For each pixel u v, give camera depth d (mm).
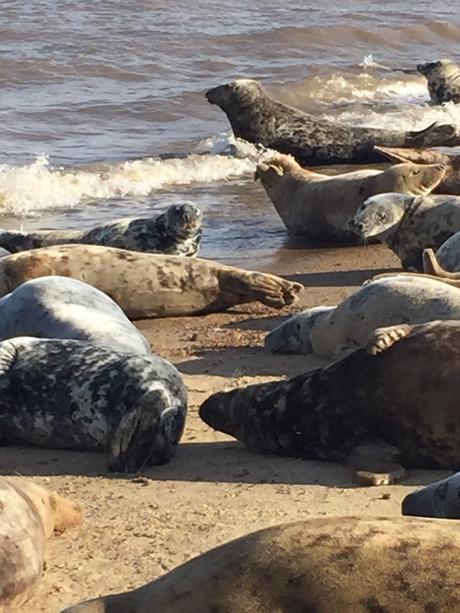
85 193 21672
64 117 28125
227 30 38312
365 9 44875
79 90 31047
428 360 9195
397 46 41000
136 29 36938
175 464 9711
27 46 34312
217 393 10266
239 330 13836
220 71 34156
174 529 8250
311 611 5266
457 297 11539
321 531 5512
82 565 7711
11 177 21594
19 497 7445
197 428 10547
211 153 25203
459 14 45906
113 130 27469
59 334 11852
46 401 10023
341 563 5344
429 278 12086
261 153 25188
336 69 34969
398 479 9055
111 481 9367
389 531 5465
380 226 16266
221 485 9164
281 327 12641
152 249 16703
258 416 9867
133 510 8656
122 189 21938
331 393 9531
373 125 28828
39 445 10227
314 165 25406
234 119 25688
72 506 8359
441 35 43031
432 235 15984
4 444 10344
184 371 12078
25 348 10328
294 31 38781
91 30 36438
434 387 9117
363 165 25328
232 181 23016
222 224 19688
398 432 9266
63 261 14562
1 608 6895
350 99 32562
